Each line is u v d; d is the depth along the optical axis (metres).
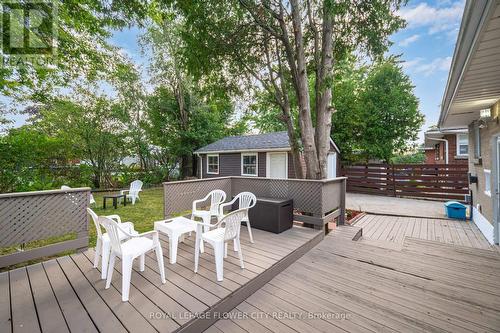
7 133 6.24
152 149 12.48
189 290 2.02
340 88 10.31
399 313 1.91
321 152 4.39
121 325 1.58
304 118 4.28
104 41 5.91
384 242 3.75
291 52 4.21
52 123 8.96
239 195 3.98
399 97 10.06
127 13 3.93
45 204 2.61
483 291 2.25
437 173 7.91
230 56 4.57
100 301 1.86
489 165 4.07
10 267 3.06
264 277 2.38
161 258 2.16
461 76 2.24
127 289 1.88
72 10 4.46
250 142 10.48
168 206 3.87
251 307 2.01
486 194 4.18
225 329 1.75
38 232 2.56
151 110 11.99
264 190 4.50
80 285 2.10
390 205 7.11
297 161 4.73
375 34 3.85
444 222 5.20
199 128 12.80
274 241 3.26
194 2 3.60
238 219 2.43
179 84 11.95
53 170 7.87
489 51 1.79
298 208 4.03
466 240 3.97
